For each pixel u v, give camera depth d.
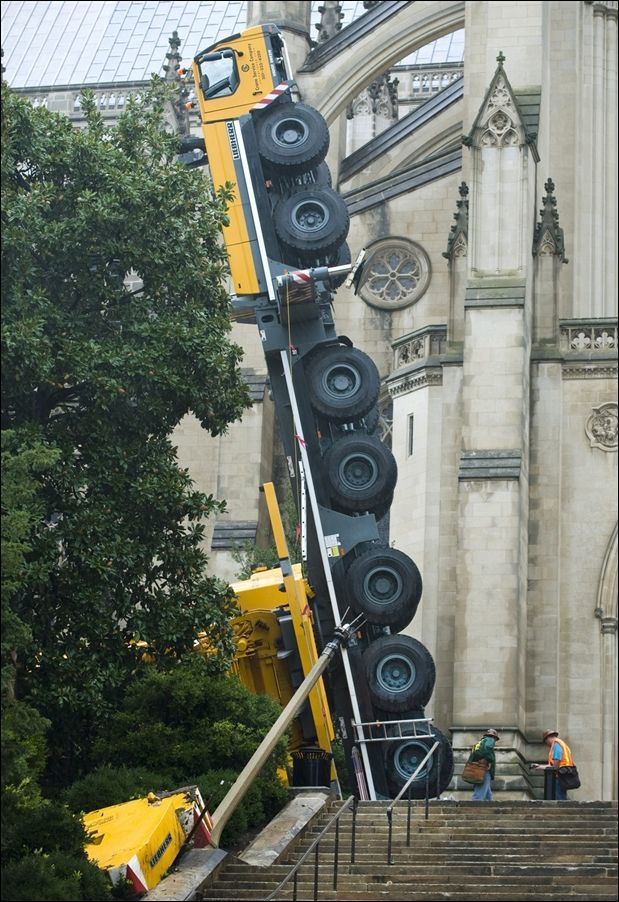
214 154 72.38
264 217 72.00
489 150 89.38
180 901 45.56
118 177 56.97
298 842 52.31
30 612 55.25
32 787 48.72
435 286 98.88
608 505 87.56
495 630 82.62
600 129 101.81
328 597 68.56
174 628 57.25
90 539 55.12
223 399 58.97
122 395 56.66
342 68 105.19
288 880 47.66
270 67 73.12
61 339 54.97
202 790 53.66
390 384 90.56
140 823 48.31
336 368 70.56
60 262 56.28
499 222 88.44
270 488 65.12
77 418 56.88
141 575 57.84
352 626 67.94
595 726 85.19
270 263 71.56
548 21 99.94
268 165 72.12
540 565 86.75
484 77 93.00
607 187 101.12
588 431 88.44
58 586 55.47
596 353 89.12
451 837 51.34
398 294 99.25
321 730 64.00
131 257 57.19
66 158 56.91
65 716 56.59
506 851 49.28
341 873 48.41
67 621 55.66
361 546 69.31
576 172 100.94
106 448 56.38
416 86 147.88
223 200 61.03
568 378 89.12
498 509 84.19
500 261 88.06
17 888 43.47
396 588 68.19
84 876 45.16
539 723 84.56
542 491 87.69
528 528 87.19
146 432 57.94
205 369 58.00
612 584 86.62
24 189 57.34
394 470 69.62
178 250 58.22
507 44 92.69
